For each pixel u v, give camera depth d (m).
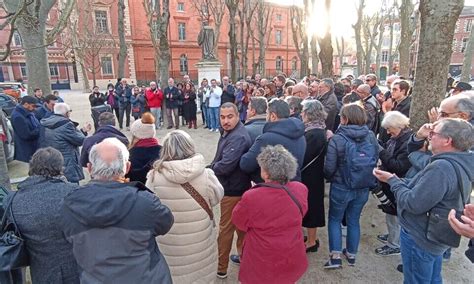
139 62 35.22
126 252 1.53
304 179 3.19
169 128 11.12
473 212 1.61
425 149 2.49
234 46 17.11
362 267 3.20
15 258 1.80
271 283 1.96
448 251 3.21
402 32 15.45
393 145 2.91
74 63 35.47
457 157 1.91
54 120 4.00
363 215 4.41
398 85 4.30
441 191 1.87
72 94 29.61
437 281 2.24
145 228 1.58
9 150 6.79
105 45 32.19
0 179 2.93
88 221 1.48
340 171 2.90
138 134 2.84
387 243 3.46
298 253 2.00
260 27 23.66
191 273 2.11
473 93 2.82
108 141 1.75
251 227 2.01
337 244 3.08
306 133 3.14
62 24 4.84
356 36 22.75
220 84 11.57
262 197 1.95
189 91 10.88
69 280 1.89
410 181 2.18
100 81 34.16
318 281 2.98
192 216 2.06
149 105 10.82
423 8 3.32
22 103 4.47
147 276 1.58
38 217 1.82
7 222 1.88
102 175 1.62
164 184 2.05
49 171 1.95
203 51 14.29
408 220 2.11
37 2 3.08
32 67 6.83
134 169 2.74
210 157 7.52
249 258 2.02
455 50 44.66
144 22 34.81
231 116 2.84
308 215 3.27
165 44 11.92
